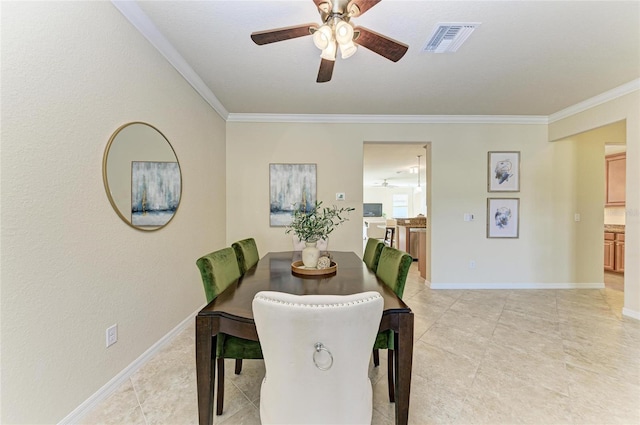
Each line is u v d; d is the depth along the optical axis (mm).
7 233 1139
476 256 3898
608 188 5062
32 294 1230
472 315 2889
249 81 2775
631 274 2785
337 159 3820
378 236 7906
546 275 3887
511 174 3871
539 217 3877
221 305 1271
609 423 1427
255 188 3791
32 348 1228
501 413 1498
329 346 907
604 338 2352
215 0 1703
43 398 1270
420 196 12109
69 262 1405
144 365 1957
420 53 2270
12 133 1154
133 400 1595
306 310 868
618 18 1838
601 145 3883
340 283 1630
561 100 3262
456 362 1996
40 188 1264
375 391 1696
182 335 2439
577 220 3873
